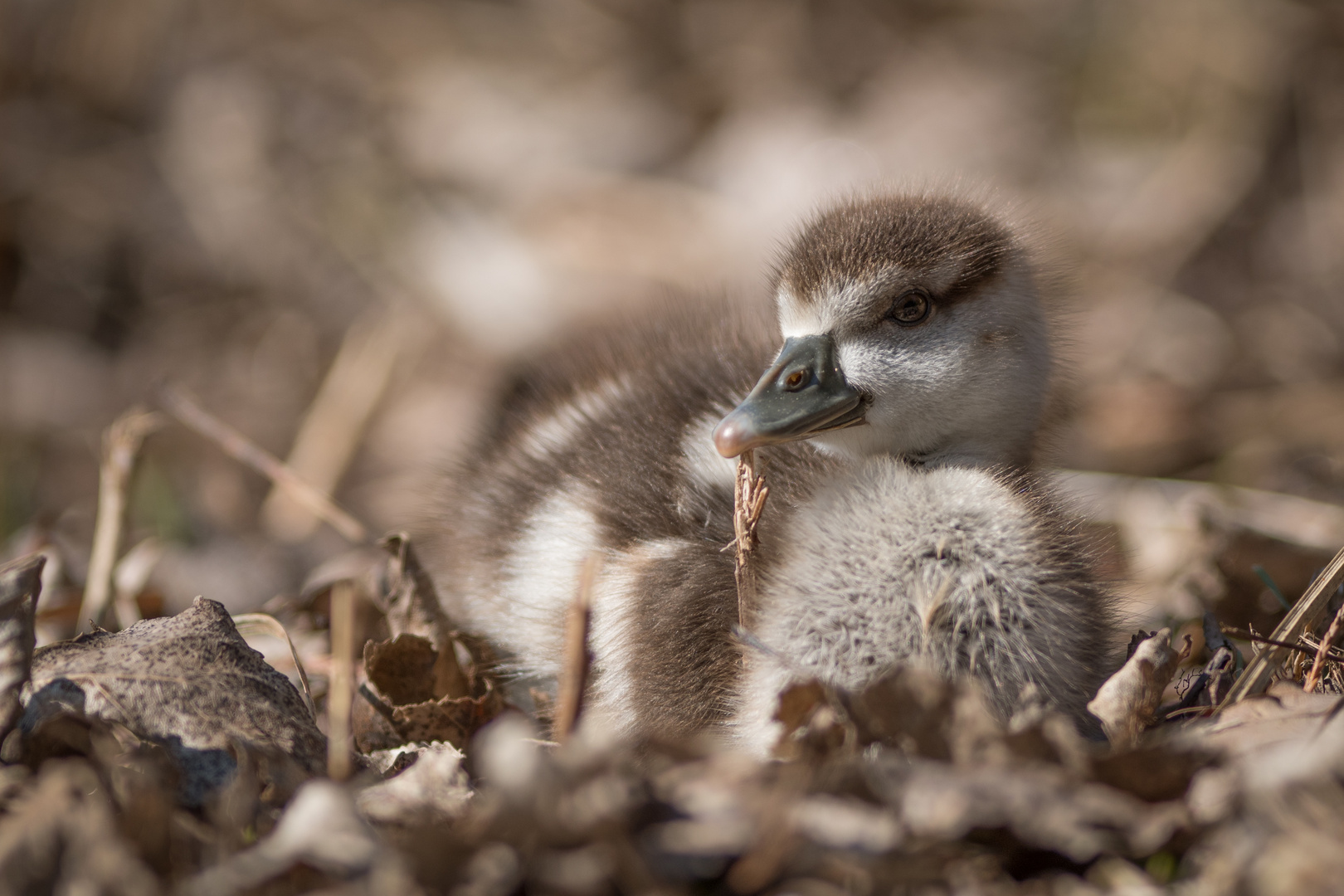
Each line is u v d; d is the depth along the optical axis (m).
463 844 4.69
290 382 16.42
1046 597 6.24
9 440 14.86
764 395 6.95
